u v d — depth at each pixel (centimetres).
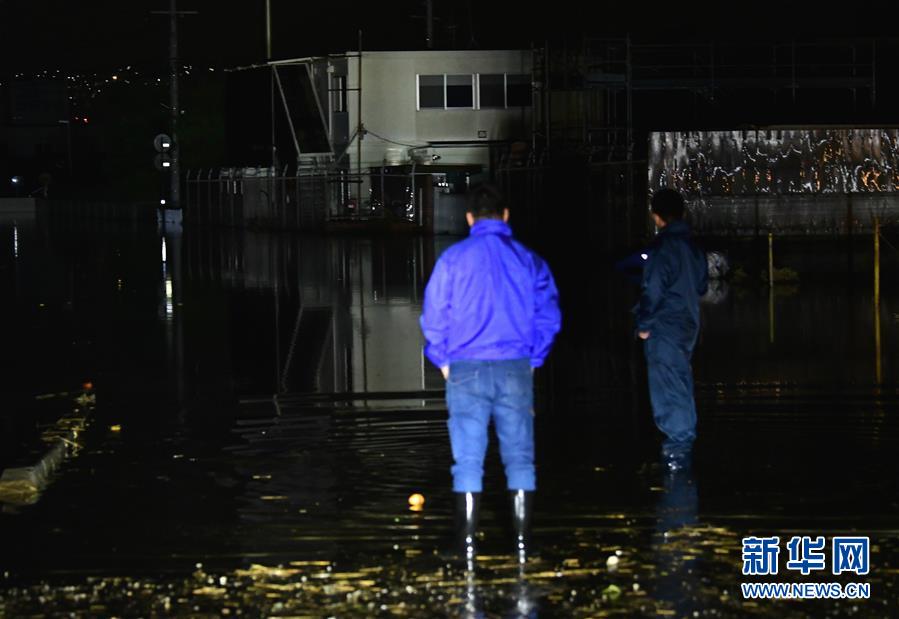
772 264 2453
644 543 766
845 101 3722
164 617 649
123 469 974
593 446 1031
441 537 780
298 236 4288
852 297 2141
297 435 1095
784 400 1227
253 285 2575
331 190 4681
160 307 2203
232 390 1349
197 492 898
